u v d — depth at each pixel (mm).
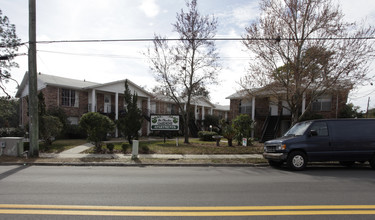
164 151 12172
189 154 11484
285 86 11852
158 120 15875
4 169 7973
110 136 21875
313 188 5535
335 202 4469
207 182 6129
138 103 27297
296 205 4285
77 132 19891
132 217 3678
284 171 7898
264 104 24203
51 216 3682
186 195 4906
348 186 5746
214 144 15930
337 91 11578
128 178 6570
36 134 10359
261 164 9148
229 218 3652
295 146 7980
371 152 8078
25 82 23766
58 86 20391
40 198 4609
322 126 8258
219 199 4641
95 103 23188
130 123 14977
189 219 3604
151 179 6457
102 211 3922
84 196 4770
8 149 10484
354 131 8234
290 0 10977
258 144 16609
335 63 10539
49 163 8961
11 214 3746
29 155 10250
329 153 8047
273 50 11656
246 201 4516
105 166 8766
